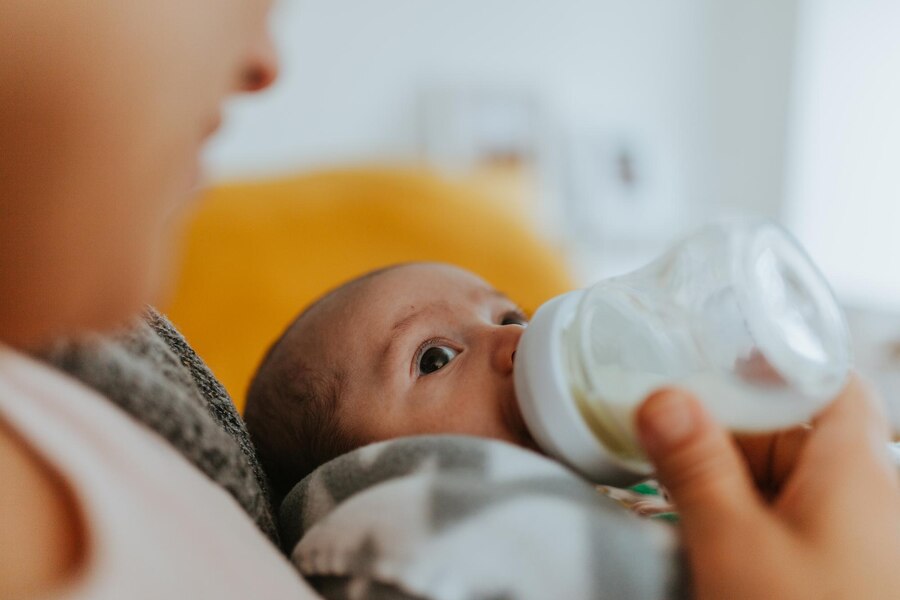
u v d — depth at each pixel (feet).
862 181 8.67
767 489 1.47
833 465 1.20
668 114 9.44
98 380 1.05
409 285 2.12
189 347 1.67
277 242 4.56
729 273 1.26
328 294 2.34
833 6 8.58
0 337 0.90
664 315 1.34
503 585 1.13
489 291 2.21
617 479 1.48
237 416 1.66
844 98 8.69
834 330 1.30
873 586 1.06
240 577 0.94
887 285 8.55
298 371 2.08
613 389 1.40
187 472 1.01
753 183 9.62
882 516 1.13
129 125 0.89
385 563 1.15
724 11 9.64
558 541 1.18
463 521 1.18
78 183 0.86
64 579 0.80
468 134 7.52
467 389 1.83
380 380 1.94
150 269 0.96
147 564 0.85
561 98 8.50
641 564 1.19
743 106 9.60
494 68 7.98
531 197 7.79
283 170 6.14
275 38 1.27
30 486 0.81
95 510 0.82
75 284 0.89
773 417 1.23
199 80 0.96
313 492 1.42
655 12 9.08
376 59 7.25
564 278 5.08
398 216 4.95
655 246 8.91
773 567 1.06
